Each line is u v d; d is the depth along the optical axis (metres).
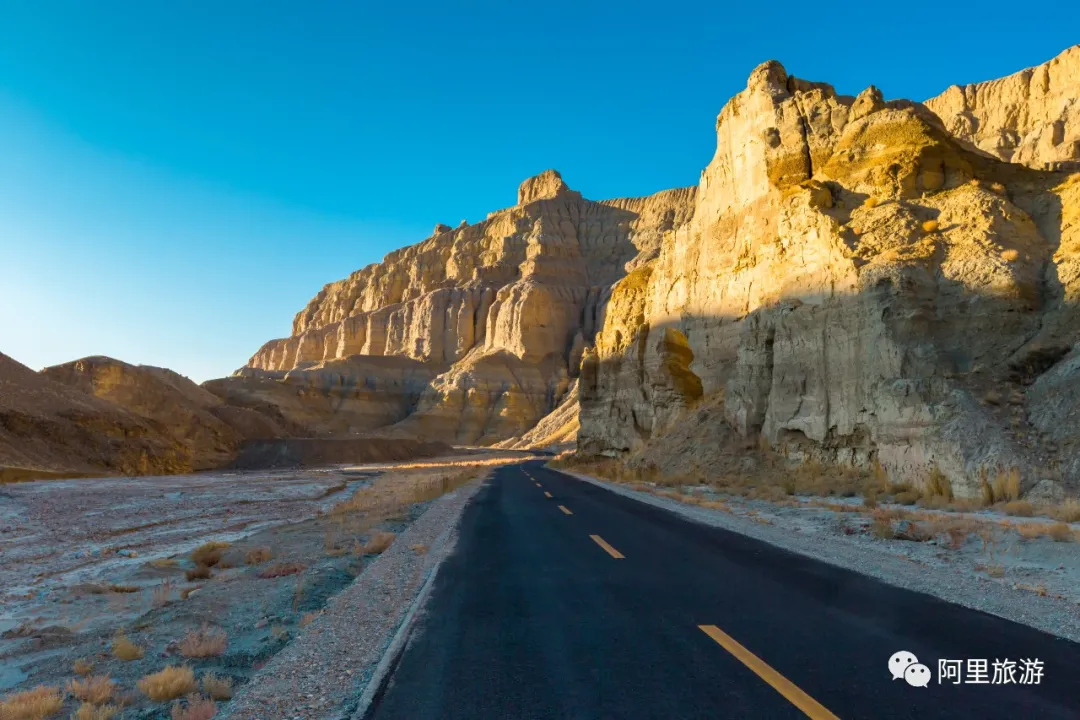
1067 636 6.35
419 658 6.29
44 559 17.08
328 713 5.04
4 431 51.47
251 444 83.38
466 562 11.62
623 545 12.90
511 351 162.75
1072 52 82.00
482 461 85.56
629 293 56.47
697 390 45.22
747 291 37.09
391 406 161.25
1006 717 4.57
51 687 6.49
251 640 7.96
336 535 17.39
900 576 9.30
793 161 34.91
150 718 5.68
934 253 24.88
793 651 6.07
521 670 5.86
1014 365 21.16
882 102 32.53
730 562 10.71
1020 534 11.51
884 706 4.77
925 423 20.66
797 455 27.39
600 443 55.28
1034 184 28.19
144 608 11.16
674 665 5.80
